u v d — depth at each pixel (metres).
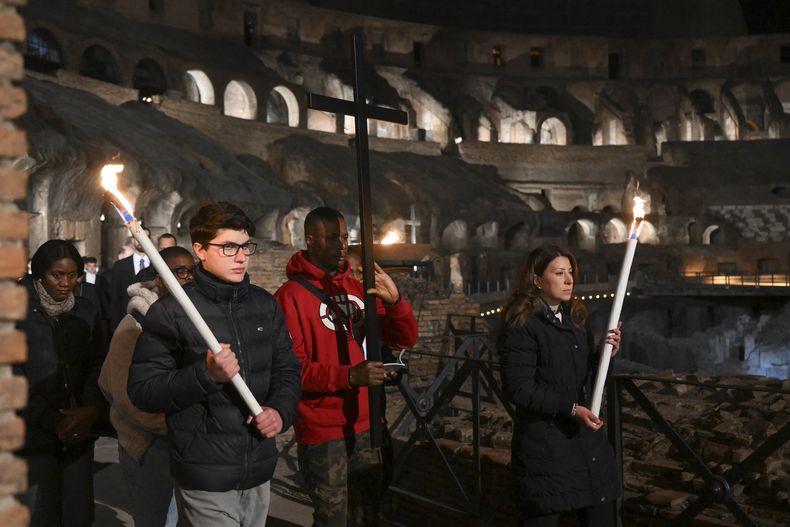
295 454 7.86
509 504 4.78
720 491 3.79
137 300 3.79
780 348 30.67
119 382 3.61
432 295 12.74
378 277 3.80
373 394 3.60
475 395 4.89
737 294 36.31
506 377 3.35
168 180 24.59
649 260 45.91
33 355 3.42
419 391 10.22
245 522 2.96
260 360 2.88
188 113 38.78
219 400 2.76
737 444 4.99
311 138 44.66
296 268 3.93
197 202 26.19
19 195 1.64
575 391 3.37
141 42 40.75
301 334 3.78
